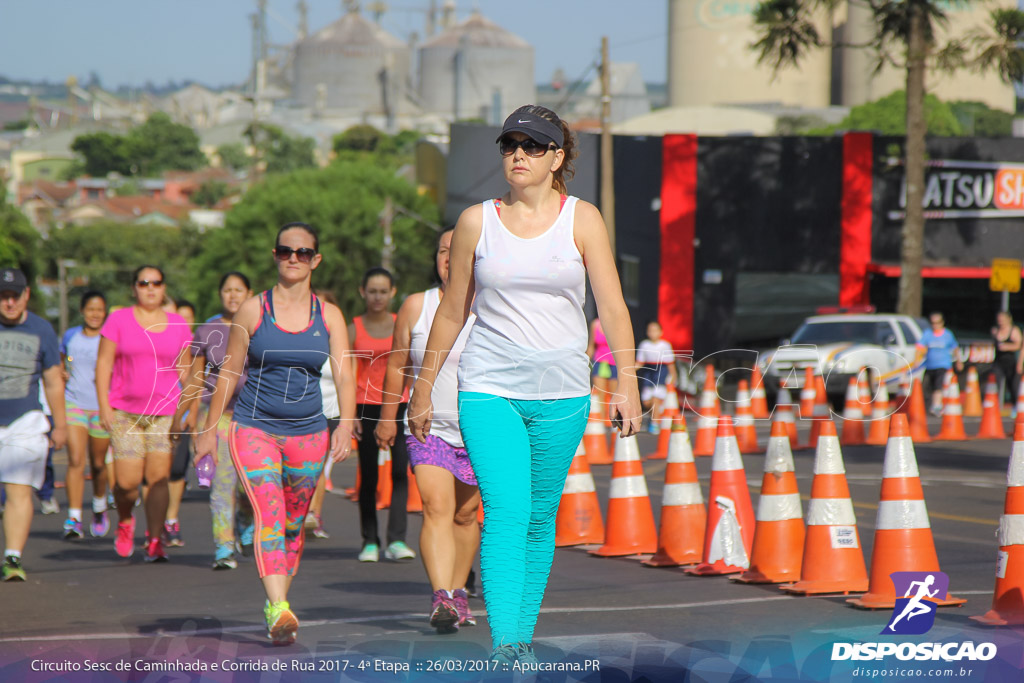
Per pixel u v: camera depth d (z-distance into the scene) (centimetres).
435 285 2167
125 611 2041
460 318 1445
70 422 3075
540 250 1363
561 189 1438
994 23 8731
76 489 3091
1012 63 8681
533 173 1355
